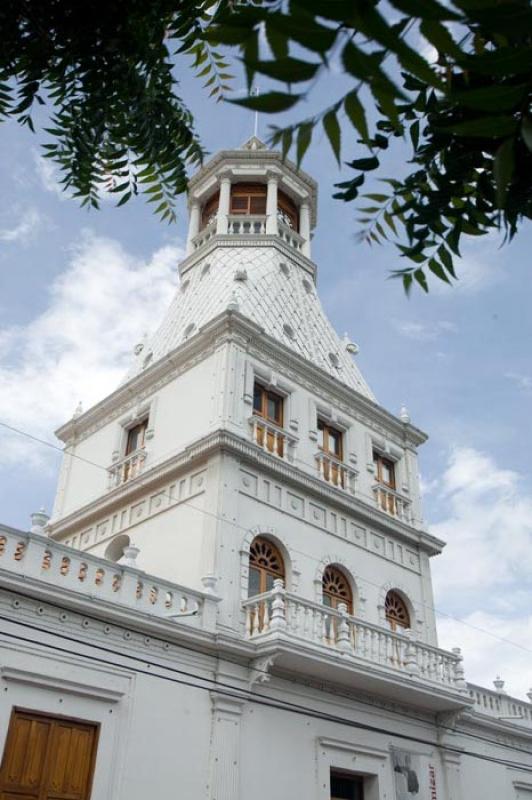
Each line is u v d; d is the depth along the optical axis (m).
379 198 3.78
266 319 23.61
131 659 14.25
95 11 3.77
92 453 23.39
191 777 14.03
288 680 16.58
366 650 17.50
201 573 16.95
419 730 19.09
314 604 16.92
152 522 19.25
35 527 14.54
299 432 21.14
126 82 4.08
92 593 14.14
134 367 25.73
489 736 21.30
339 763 16.64
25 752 12.30
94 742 13.20
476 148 3.48
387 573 21.48
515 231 3.33
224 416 19.11
